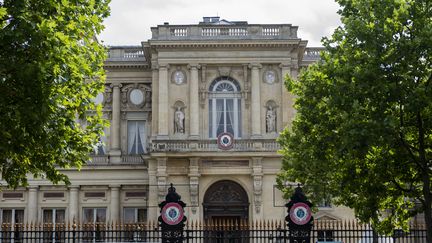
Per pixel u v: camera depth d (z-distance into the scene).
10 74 24.84
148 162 58.94
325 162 35.06
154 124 60.22
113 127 64.62
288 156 45.09
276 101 59.84
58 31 25.25
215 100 60.59
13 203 63.19
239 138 60.12
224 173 57.81
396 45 29.03
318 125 35.12
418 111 28.69
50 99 25.16
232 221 55.41
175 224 31.31
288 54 60.00
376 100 29.39
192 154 57.28
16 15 24.28
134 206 63.38
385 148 29.52
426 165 29.58
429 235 29.09
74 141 27.92
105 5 29.16
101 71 28.52
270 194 57.62
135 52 65.75
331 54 33.03
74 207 62.94
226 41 59.47
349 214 57.47
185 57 60.00
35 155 27.45
